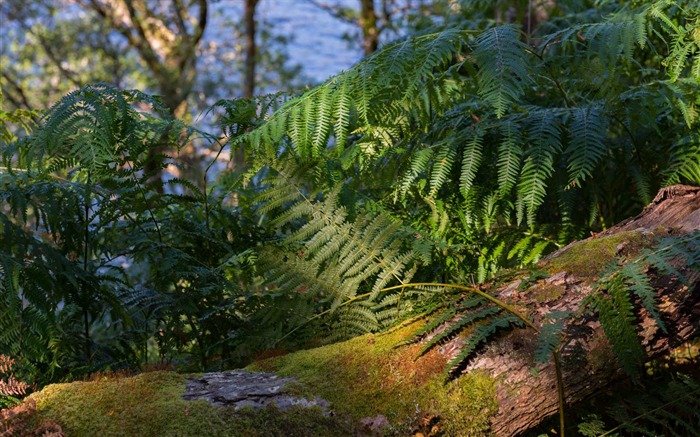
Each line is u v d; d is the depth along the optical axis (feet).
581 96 8.35
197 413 5.36
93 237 7.80
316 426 5.46
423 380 5.71
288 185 7.21
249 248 7.70
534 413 5.70
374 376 5.78
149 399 5.52
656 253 5.79
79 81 36.81
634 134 8.09
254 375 5.92
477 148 7.07
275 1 71.56
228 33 42.55
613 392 6.47
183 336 7.66
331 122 7.34
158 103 7.83
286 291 6.90
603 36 7.36
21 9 36.01
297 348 7.09
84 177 8.19
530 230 7.67
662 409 5.98
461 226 7.78
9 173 7.26
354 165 8.21
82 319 8.05
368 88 7.13
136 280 10.82
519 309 5.93
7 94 34.83
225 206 9.41
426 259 6.70
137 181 7.79
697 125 7.49
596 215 7.98
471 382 5.66
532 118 7.32
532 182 6.86
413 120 8.52
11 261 6.47
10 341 6.68
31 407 5.44
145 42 36.60
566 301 5.91
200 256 8.34
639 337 5.74
